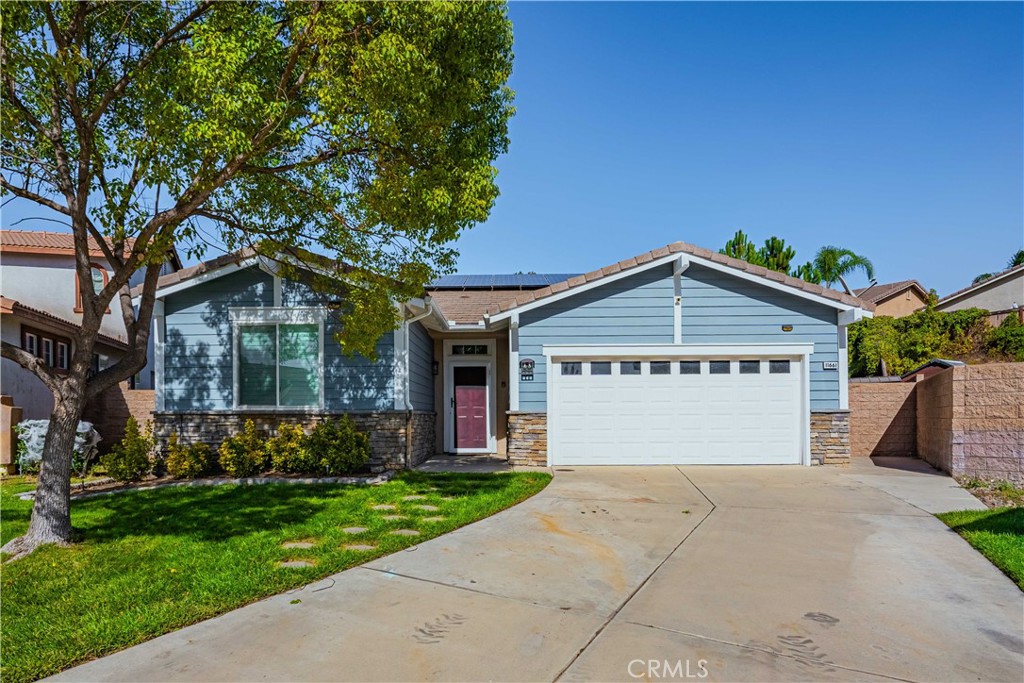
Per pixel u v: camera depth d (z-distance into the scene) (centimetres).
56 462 631
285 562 563
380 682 355
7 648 388
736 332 1193
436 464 1243
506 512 776
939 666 375
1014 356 1900
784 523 721
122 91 707
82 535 651
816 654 392
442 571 549
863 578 532
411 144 761
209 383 1141
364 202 796
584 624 438
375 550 600
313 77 641
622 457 1199
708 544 637
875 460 1253
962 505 798
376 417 1121
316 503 823
